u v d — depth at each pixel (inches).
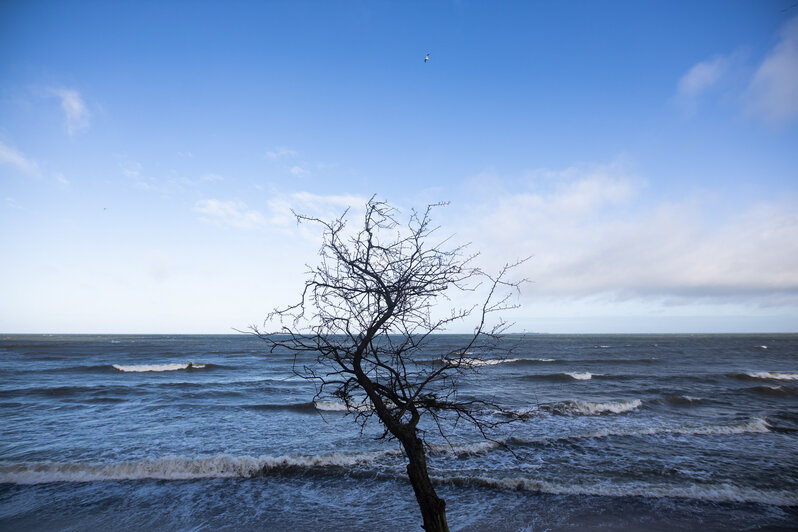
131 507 329.7
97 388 871.7
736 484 365.1
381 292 115.0
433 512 113.4
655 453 447.2
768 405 727.1
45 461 416.5
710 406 711.1
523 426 559.8
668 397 744.3
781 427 548.7
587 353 2300.7
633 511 317.4
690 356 2095.2
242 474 395.2
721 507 323.6
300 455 425.4
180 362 1621.6
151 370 1325.0
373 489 363.9
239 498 346.9
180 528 298.8
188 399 779.4
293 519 311.9
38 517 311.6
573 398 776.3
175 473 394.3
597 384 986.7
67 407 693.9
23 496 346.0
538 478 377.4
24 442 482.3
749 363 1692.9
